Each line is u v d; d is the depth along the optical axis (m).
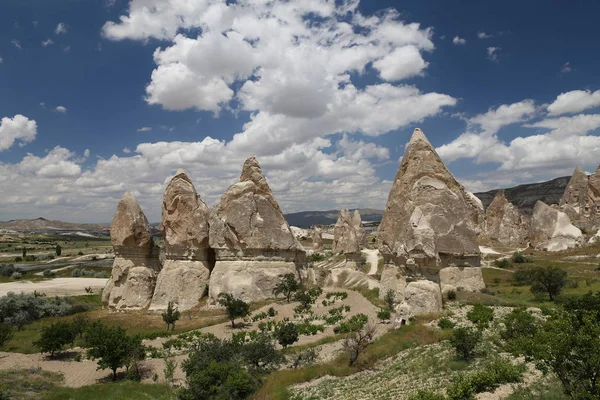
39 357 41.41
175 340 42.94
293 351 37.09
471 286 49.03
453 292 45.47
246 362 32.50
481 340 29.77
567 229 89.25
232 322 47.94
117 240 67.19
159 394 30.95
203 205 67.25
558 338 16.72
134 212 67.56
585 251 79.06
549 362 17.61
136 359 36.12
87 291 89.75
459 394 20.61
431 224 49.19
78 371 37.72
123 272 66.38
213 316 54.56
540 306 39.94
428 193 50.66
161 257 73.12
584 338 16.09
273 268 62.28
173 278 63.09
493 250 94.56
